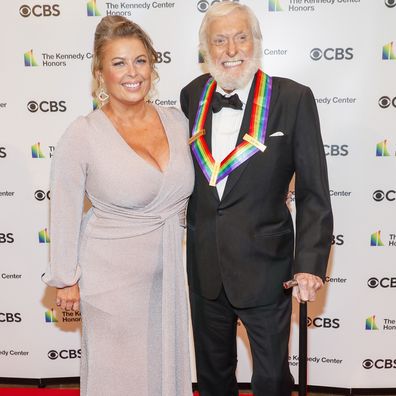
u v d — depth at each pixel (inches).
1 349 110.5
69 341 110.3
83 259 70.7
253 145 66.6
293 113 66.5
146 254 70.1
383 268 102.5
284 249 70.7
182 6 95.7
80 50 98.0
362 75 96.0
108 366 72.4
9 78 99.3
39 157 102.3
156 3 95.8
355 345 106.2
